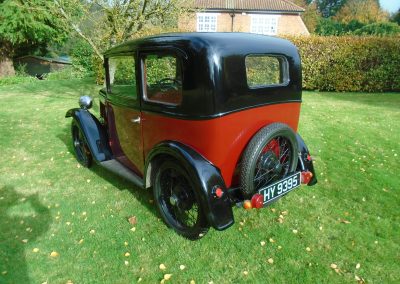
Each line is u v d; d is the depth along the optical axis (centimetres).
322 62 1063
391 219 314
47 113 755
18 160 461
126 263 253
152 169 292
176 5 648
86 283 235
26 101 925
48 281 236
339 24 4647
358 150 500
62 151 494
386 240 282
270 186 256
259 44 253
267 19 2252
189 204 270
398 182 391
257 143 242
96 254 263
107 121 385
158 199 295
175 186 279
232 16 2228
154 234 288
